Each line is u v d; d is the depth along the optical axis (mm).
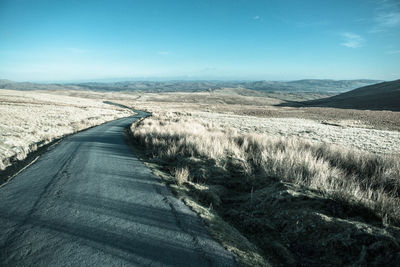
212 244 3373
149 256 3031
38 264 2832
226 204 5203
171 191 5543
